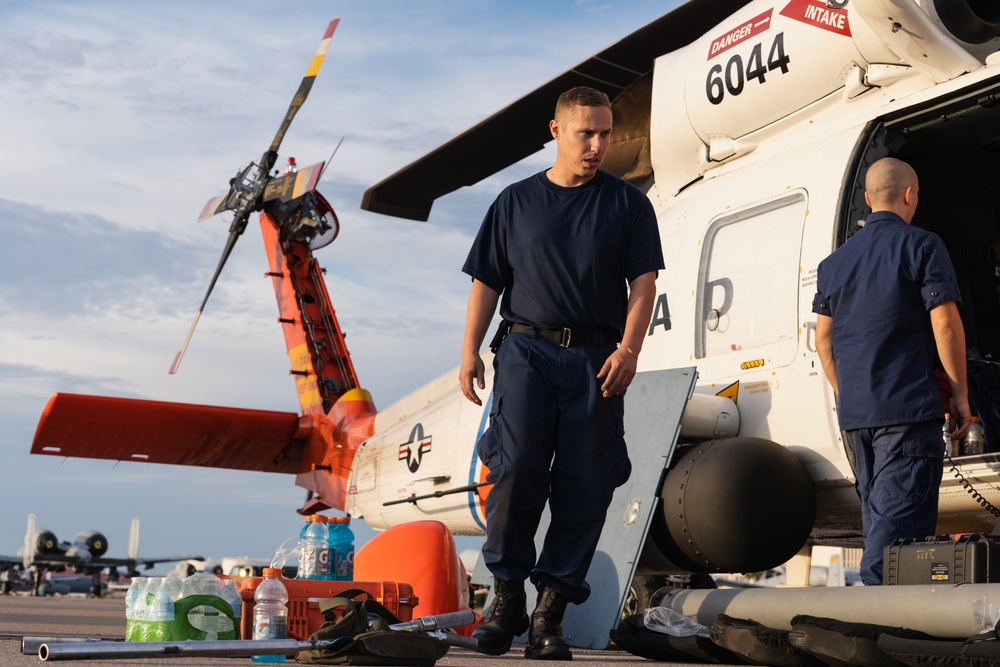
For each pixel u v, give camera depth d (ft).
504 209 12.15
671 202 19.20
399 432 29.14
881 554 10.97
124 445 35.01
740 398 16.47
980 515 15.10
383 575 14.98
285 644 9.62
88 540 118.83
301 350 37.47
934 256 11.09
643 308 11.69
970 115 15.26
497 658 12.17
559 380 11.71
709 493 14.69
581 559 11.87
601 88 20.77
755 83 17.01
